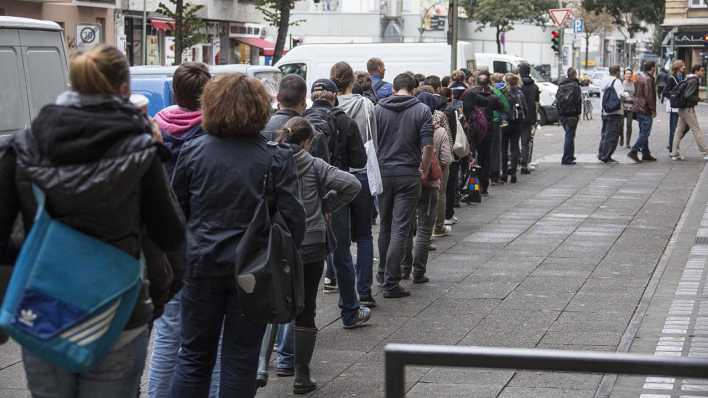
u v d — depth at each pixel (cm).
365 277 923
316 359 769
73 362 385
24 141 391
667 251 1220
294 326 690
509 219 1484
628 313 906
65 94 399
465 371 716
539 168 2183
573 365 300
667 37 6500
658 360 295
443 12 7200
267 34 5812
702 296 967
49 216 389
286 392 694
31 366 404
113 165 386
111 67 397
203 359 543
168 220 416
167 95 1345
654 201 1658
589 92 4988
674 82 2347
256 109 531
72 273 386
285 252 526
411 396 660
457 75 1661
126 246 402
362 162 859
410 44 2694
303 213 540
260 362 691
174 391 540
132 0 4128
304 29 7381
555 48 4116
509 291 1002
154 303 436
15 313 381
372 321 886
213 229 530
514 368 302
